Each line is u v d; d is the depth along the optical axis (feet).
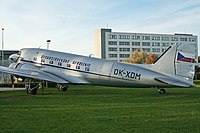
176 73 64.18
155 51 412.98
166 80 63.67
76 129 29.43
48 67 82.48
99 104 50.37
